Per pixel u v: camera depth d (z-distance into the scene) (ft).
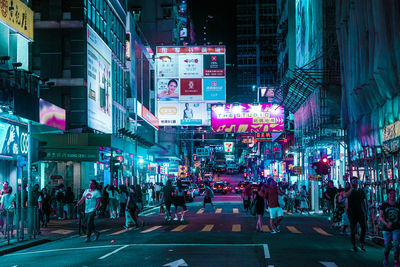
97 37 141.69
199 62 172.45
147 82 240.94
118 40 170.40
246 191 113.50
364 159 72.02
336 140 113.60
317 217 99.14
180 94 171.22
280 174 221.87
